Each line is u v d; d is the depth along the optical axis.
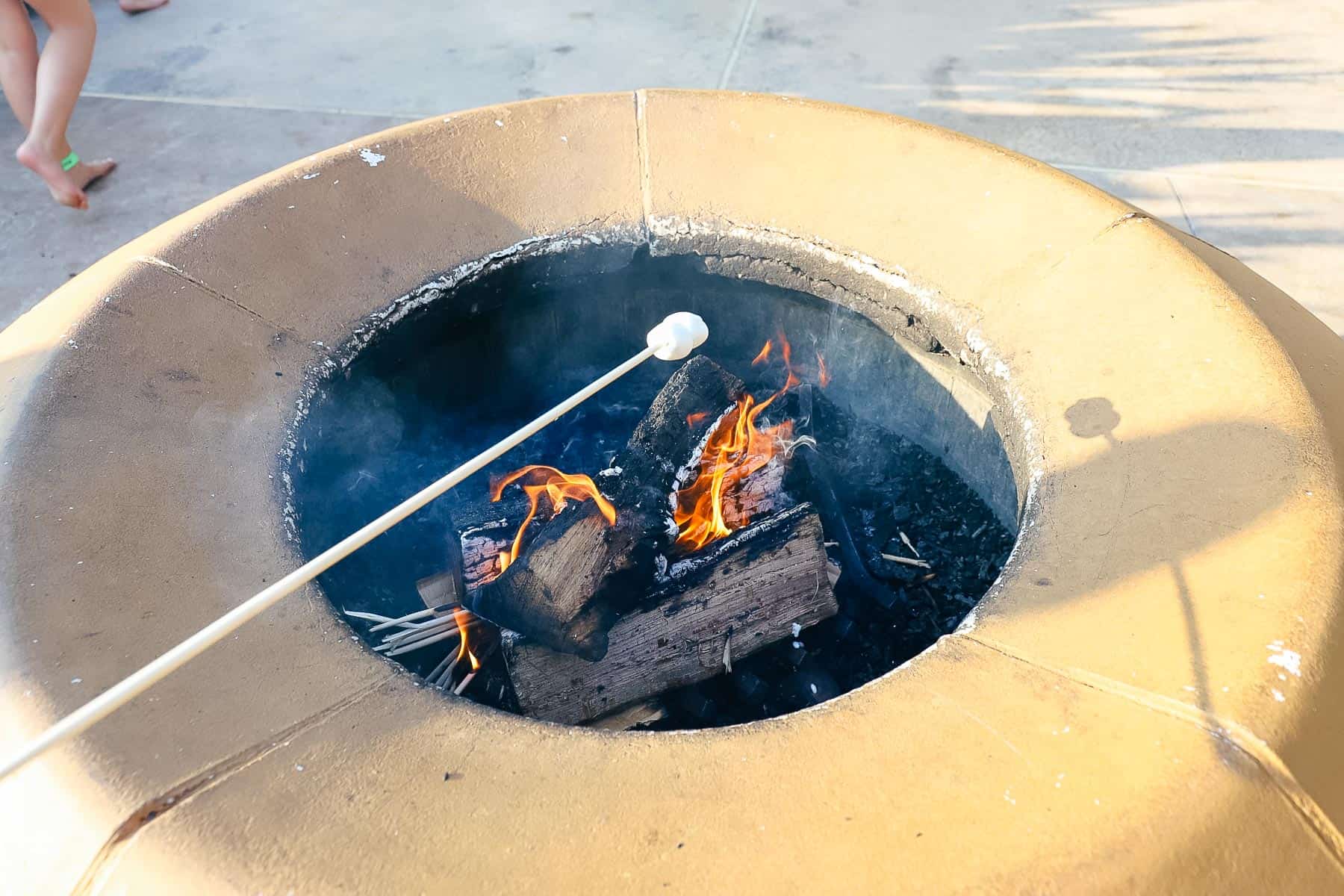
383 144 1.96
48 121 3.13
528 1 4.64
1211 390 1.43
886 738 1.09
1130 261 1.66
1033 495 1.44
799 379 2.21
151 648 1.17
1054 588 1.26
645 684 1.66
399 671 1.20
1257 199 3.27
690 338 1.44
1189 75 3.94
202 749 1.07
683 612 1.65
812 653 1.81
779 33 4.34
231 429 1.50
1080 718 1.09
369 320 1.76
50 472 1.32
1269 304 1.61
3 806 1.03
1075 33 4.26
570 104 2.09
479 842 0.99
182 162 3.58
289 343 1.66
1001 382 1.65
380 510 1.89
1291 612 1.14
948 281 1.79
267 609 1.25
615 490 1.68
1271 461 1.31
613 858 0.98
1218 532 1.25
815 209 1.93
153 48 4.29
